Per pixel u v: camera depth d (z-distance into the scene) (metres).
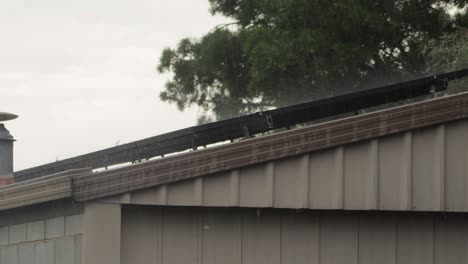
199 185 9.91
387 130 10.09
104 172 9.79
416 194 10.19
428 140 10.23
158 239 10.09
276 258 10.27
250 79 30.77
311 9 25.48
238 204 9.95
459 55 21.16
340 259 10.36
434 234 10.54
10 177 13.19
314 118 12.55
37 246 10.54
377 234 10.44
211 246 10.19
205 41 32.28
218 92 34.03
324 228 10.35
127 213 10.02
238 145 9.94
